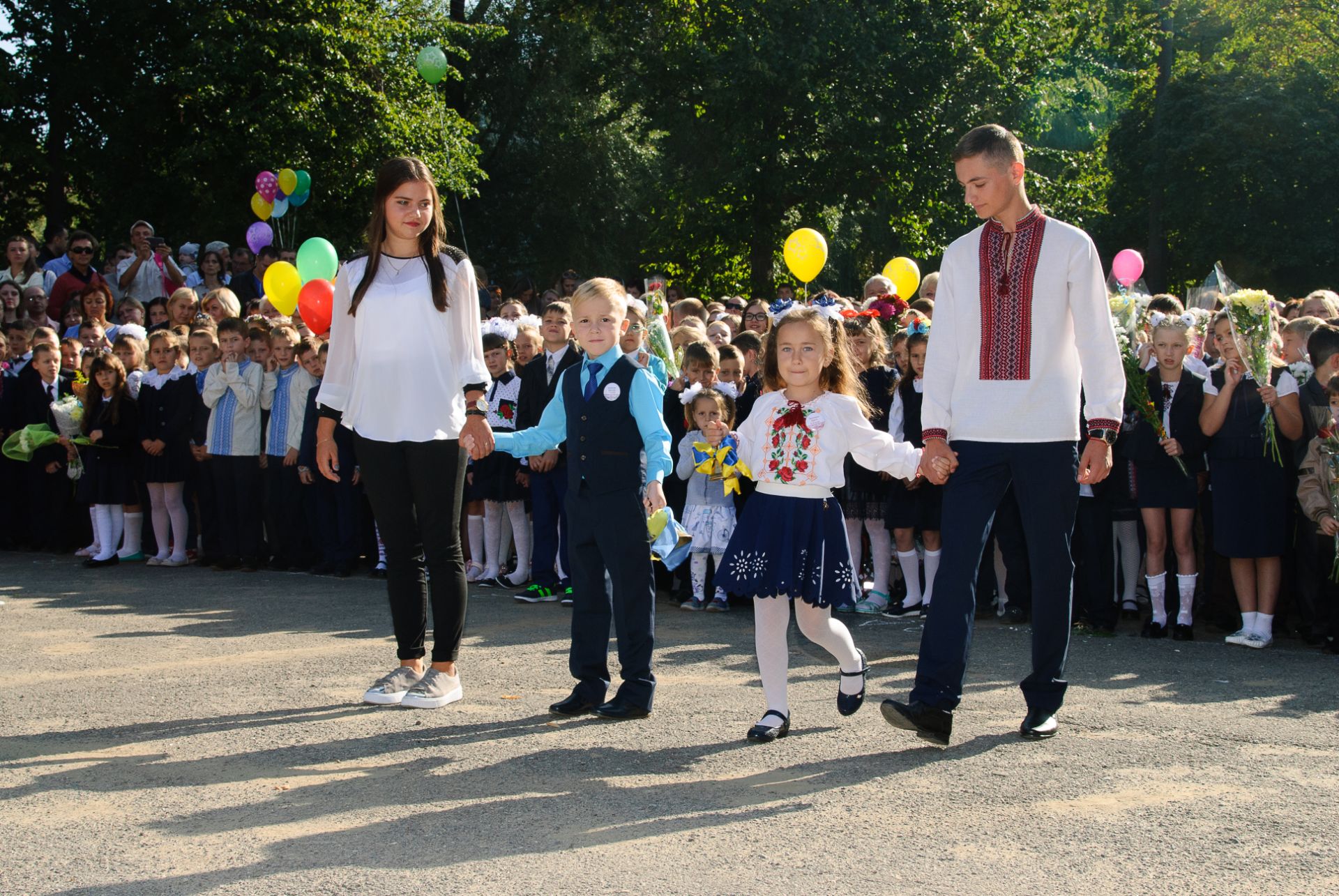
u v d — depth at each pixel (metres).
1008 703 4.68
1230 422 6.11
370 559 9.48
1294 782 3.61
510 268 27.59
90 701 4.76
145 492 9.73
